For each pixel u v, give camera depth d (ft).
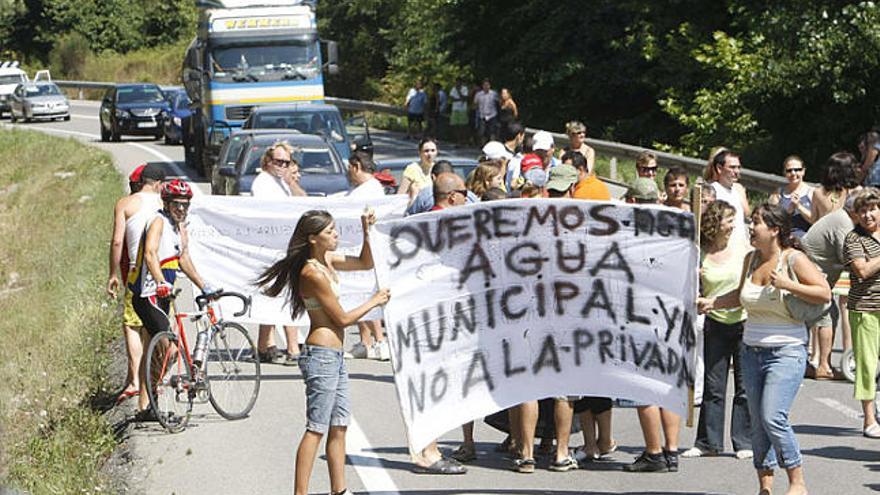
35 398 75.41
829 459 57.77
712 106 179.63
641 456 56.03
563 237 52.11
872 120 168.76
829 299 48.29
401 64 328.70
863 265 60.75
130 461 59.31
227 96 179.63
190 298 102.73
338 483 50.57
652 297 51.93
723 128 182.60
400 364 51.03
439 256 51.60
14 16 493.77
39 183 223.10
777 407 48.62
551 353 52.60
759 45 175.63
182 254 67.46
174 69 474.49
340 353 49.98
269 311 79.36
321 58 184.14
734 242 57.47
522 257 52.16
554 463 56.08
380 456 59.41
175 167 219.00
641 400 52.34
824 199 72.08
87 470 56.65
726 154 70.90
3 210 205.87
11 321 113.09
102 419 65.82
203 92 183.42
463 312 51.98
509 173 96.43
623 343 52.39
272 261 79.46
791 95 163.84
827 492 52.75
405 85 337.72
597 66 239.71
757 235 48.75
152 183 68.80
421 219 51.19
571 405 55.67
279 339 89.86
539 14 250.37
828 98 169.68
